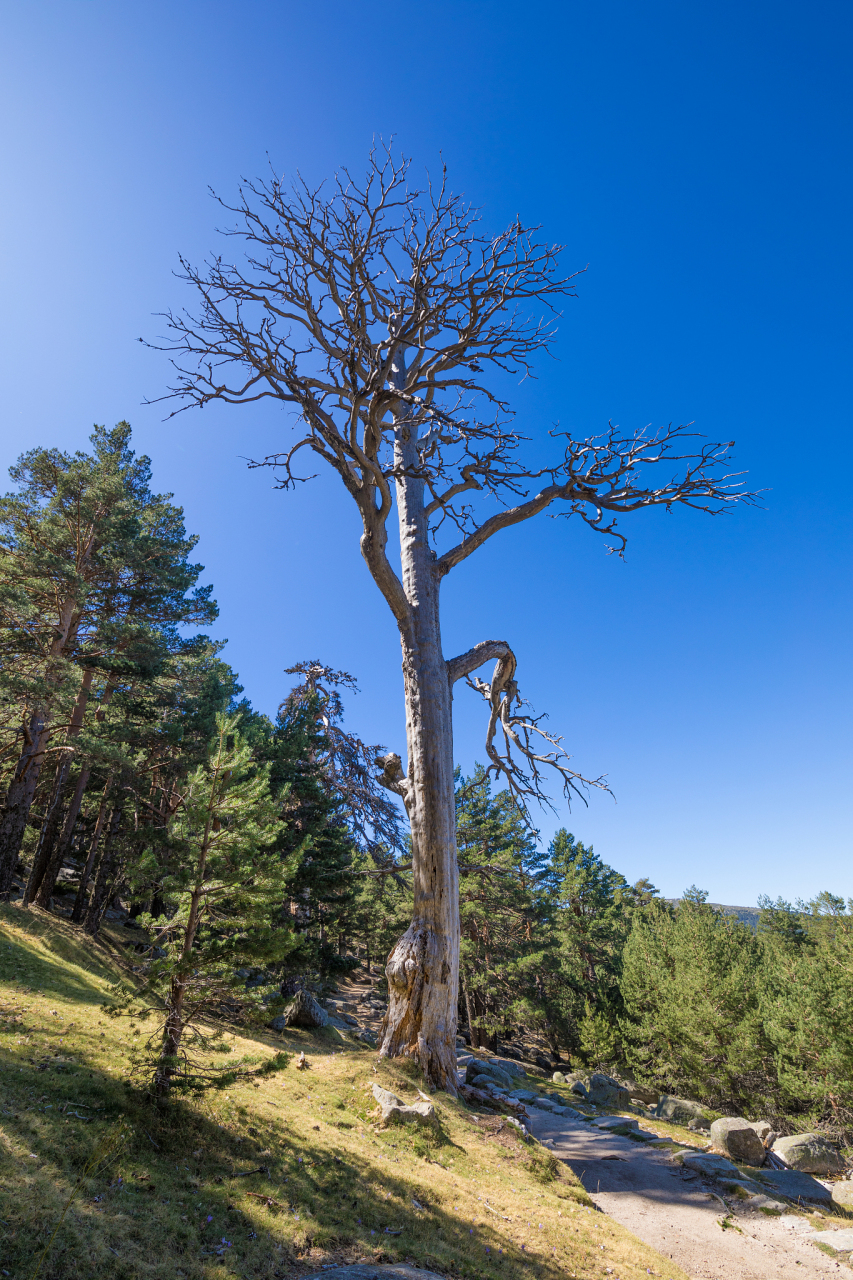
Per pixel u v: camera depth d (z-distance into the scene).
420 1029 12.84
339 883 24.56
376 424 13.75
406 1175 8.05
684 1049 32.44
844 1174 16.47
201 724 24.47
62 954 17.20
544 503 17.88
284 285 14.09
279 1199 6.30
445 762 15.05
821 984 29.25
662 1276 7.67
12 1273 3.98
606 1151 13.96
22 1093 6.49
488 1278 6.13
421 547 17.41
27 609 18.97
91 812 33.44
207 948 7.18
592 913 44.75
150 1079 7.34
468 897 32.19
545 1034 43.59
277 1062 7.01
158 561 25.28
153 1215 5.23
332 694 27.42
